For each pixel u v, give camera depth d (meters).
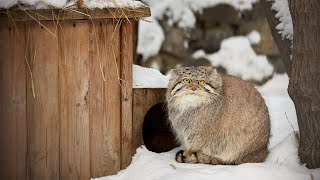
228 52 9.45
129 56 5.00
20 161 4.91
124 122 5.05
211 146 5.19
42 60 4.83
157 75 5.91
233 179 4.58
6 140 4.88
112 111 5.01
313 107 4.75
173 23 9.41
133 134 5.24
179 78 5.12
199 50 9.42
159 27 9.38
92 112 4.96
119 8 4.81
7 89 4.83
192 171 4.75
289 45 5.66
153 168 4.96
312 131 4.83
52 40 4.82
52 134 4.92
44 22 4.77
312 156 4.88
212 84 5.09
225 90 5.21
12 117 4.86
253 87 5.38
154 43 9.31
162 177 4.74
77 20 4.82
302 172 4.74
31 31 4.79
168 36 9.37
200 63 9.38
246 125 5.18
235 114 5.16
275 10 5.76
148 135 5.87
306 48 4.67
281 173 4.69
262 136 5.26
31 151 4.91
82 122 4.94
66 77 4.88
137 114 5.26
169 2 9.48
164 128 5.78
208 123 5.12
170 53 9.36
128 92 5.04
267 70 9.43
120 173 5.05
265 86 9.25
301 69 4.73
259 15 9.48
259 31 9.48
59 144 4.93
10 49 4.79
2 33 4.78
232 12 9.46
